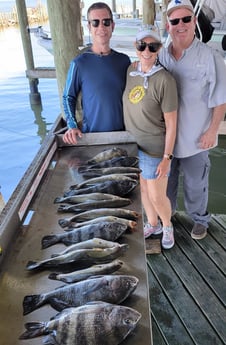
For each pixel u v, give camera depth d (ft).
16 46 45.60
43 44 29.60
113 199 5.15
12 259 4.19
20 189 5.13
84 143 7.29
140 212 4.96
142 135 6.68
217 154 16.70
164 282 7.56
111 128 7.16
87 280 3.64
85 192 5.41
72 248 4.16
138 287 3.73
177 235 8.96
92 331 3.14
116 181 5.46
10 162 17.65
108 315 3.21
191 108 6.83
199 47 6.46
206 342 6.18
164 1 18.25
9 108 24.81
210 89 6.61
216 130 6.97
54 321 3.24
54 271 3.98
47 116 23.45
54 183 5.90
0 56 39.50
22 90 28.32
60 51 8.54
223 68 6.48
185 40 6.40
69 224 4.72
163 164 6.63
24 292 3.72
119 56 6.72
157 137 6.62
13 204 4.75
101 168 6.22
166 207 7.77
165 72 6.08
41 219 4.92
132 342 3.16
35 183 5.58
